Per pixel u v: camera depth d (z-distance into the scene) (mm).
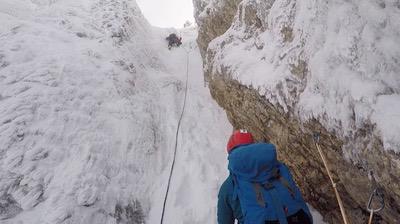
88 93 6742
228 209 2859
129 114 7012
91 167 5254
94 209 4766
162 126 7734
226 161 6457
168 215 5230
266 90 4879
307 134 4027
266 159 2553
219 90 8078
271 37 5570
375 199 3029
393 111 2686
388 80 2875
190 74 11438
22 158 4898
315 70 3666
